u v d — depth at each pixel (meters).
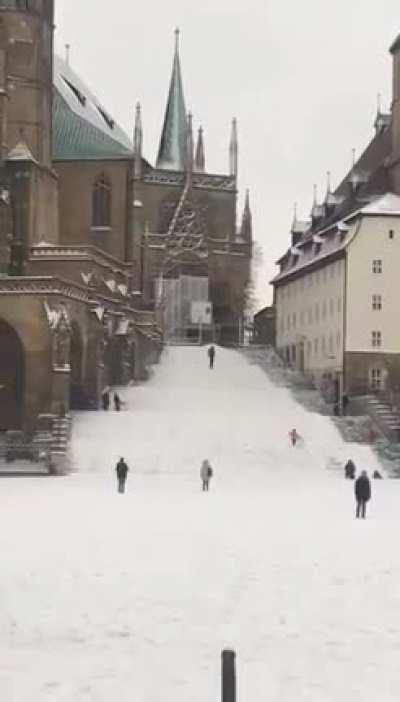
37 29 110.94
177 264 139.50
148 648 21.98
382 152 123.88
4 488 61.91
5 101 105.12
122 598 27.05
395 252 105.69
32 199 105.62
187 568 31.66
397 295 105.69
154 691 18.78
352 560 33.50
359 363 105.44
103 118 144.25
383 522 44.69
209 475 62.81
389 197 108.06
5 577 29.81
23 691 18.78
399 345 105.50
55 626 23.94
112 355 99.75
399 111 115.19
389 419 86.12
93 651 21.75
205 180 143.00
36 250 103.31
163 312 135.00
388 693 18.62
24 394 83.38
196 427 78.75
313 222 134.62
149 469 74.06
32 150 109.75
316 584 29.22
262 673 20.02
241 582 29.44
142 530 40.50
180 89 157.25
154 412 83.06
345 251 105.81
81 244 125.62
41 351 83.38
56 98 129.62
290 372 109.19
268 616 25.05
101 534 39.19
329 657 21.20
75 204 125.94
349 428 81.44
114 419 79.81
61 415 81.19
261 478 71.00
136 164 125.75
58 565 31.91
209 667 20.44
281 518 45.84
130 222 125.44
